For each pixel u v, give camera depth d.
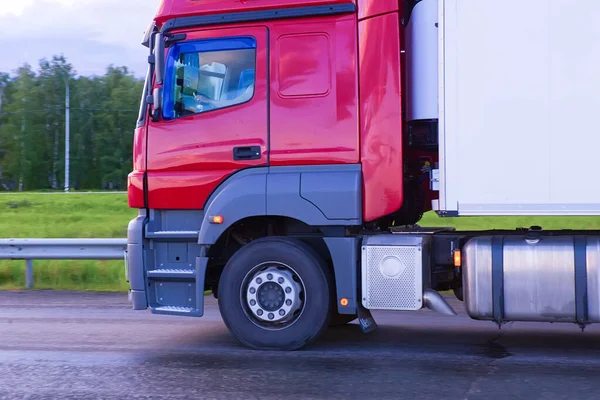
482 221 15.68
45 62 109.75
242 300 6.70
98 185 111.06
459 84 6.20
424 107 6.46
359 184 6.41
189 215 6.90
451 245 6.54
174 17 6.93
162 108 6.94
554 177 6.05
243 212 6.57
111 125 110.12
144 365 6.17
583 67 5.98
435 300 6.30
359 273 6.52
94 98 111.44
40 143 108.31
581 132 5.99
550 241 6.07
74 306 9.46
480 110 6.17
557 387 5.35
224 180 6.75
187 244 6.93
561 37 6.01
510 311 6.11
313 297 6.53
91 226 19.78
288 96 6.61
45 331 7.74
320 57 6.55
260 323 6.70
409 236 6.39
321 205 6.43
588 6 5.97
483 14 6.15
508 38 6.11
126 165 111.31
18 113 107.94
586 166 5.99
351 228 6.64
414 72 6.52
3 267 12.14
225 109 6.75
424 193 7.14
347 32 6.51
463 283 6.31
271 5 6.64
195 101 6.86
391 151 6.40
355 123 6.47
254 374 5.82
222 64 6.79
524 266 6.08
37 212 30.09
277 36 6.65
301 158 6.56
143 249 6.97
